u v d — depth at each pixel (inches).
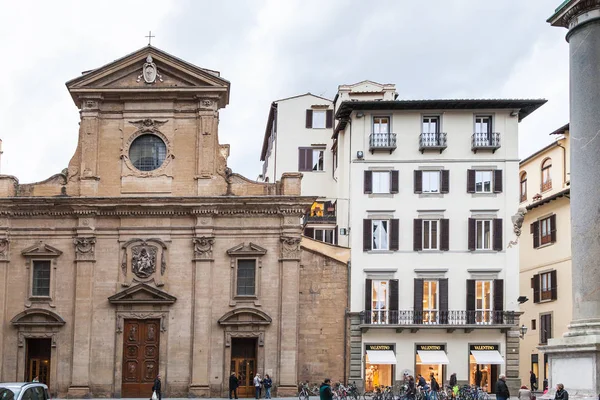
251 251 1936.5
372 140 2075.5
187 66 1987.0
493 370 2005.4
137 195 1969.7
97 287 1939.0
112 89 1987.0
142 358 1914.4
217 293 1930.4
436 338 1993.1
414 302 2006.6
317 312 1972.2
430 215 2048.5
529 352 2397.9
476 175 2066.9
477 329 1993.1
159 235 1953.7
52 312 1923.0
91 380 1902.1
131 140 1996.8
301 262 1987.0
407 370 1978.3
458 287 2018.9
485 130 2089.1
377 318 1994.3
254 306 1925.4
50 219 1967.3
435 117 2096.5
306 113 2586.1
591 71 960.3
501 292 2010.3
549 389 968.3
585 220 940.0
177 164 1985.7
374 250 2028.8
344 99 2496.3
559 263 2235.5
